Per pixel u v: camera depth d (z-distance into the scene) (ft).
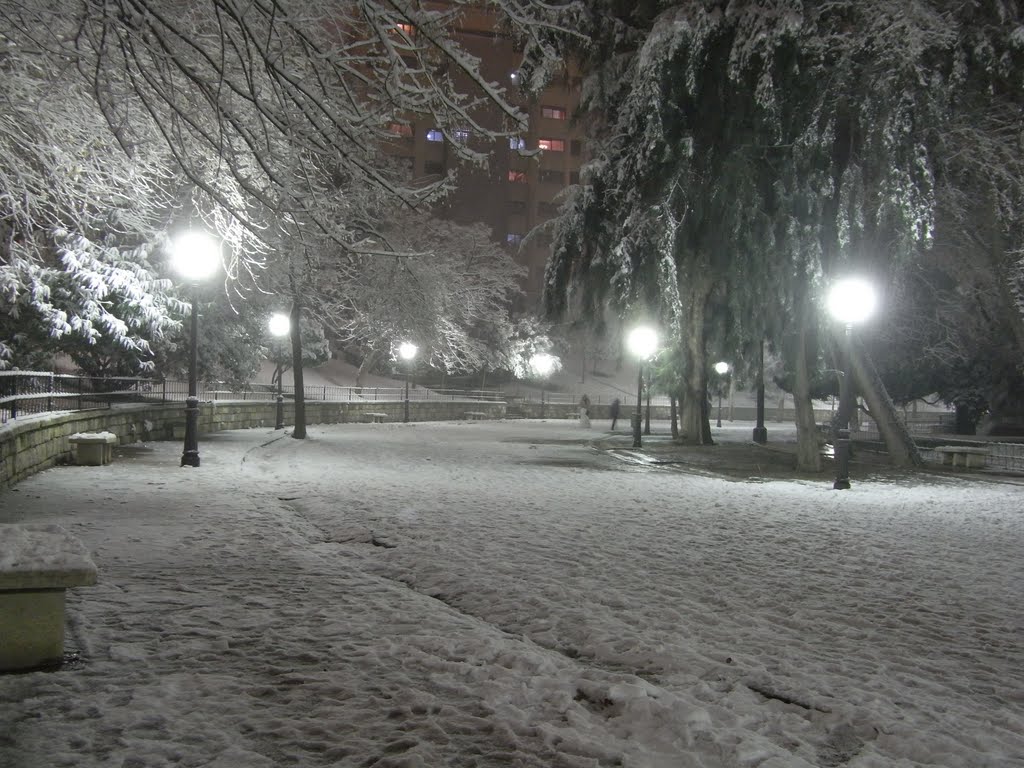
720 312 102.47
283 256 40.78
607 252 93.20
